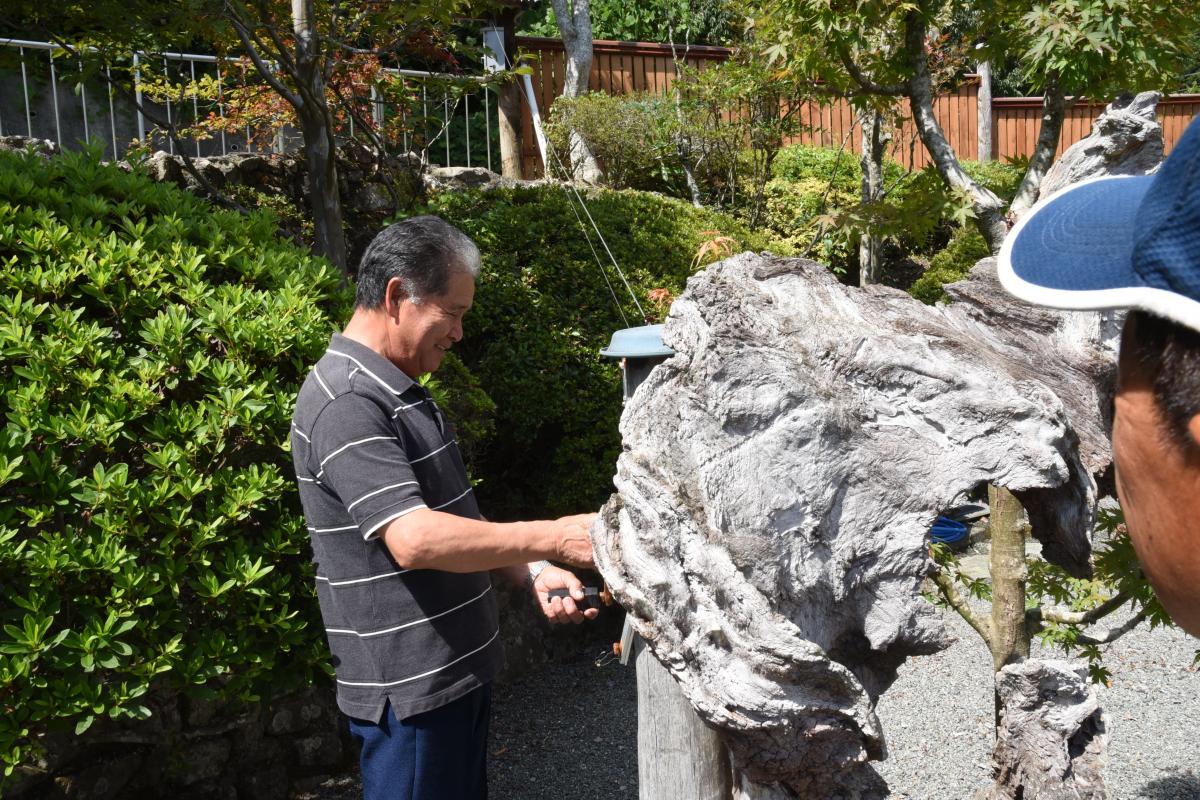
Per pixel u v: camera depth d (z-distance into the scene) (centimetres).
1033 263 65
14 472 239
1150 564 58
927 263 894
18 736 234
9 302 265
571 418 450
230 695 270
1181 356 53
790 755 122
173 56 523
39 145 461
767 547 126
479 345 459
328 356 196
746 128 761
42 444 256
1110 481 161
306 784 327
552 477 456
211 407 269
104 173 337
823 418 129
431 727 195
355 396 188
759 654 117
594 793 329
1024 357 153
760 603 119
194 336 289
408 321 198
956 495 133
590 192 552
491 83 515
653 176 803
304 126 415
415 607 191
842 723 120
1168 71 349
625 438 133
